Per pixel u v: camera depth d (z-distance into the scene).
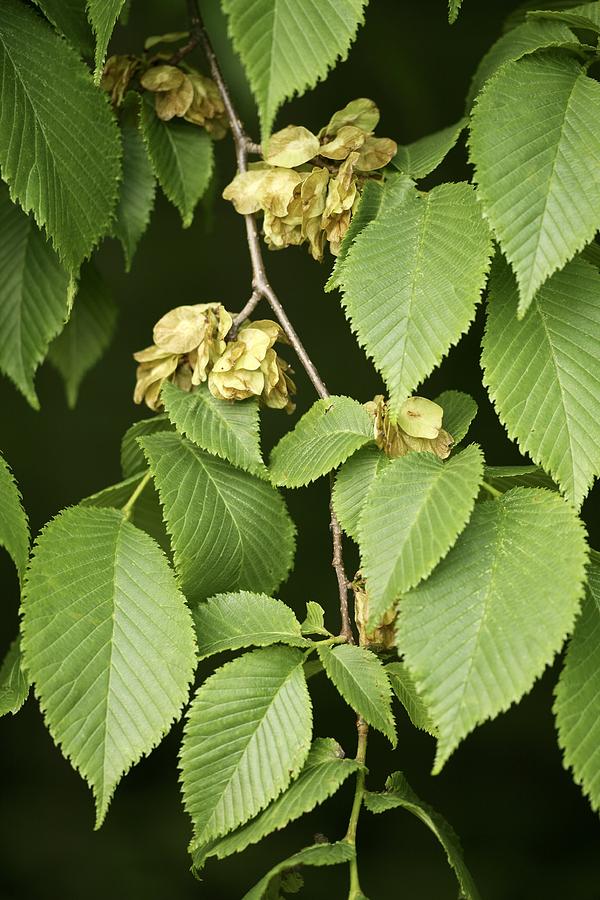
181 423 0.88
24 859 1.53
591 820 1.56
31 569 0.85
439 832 0.83
